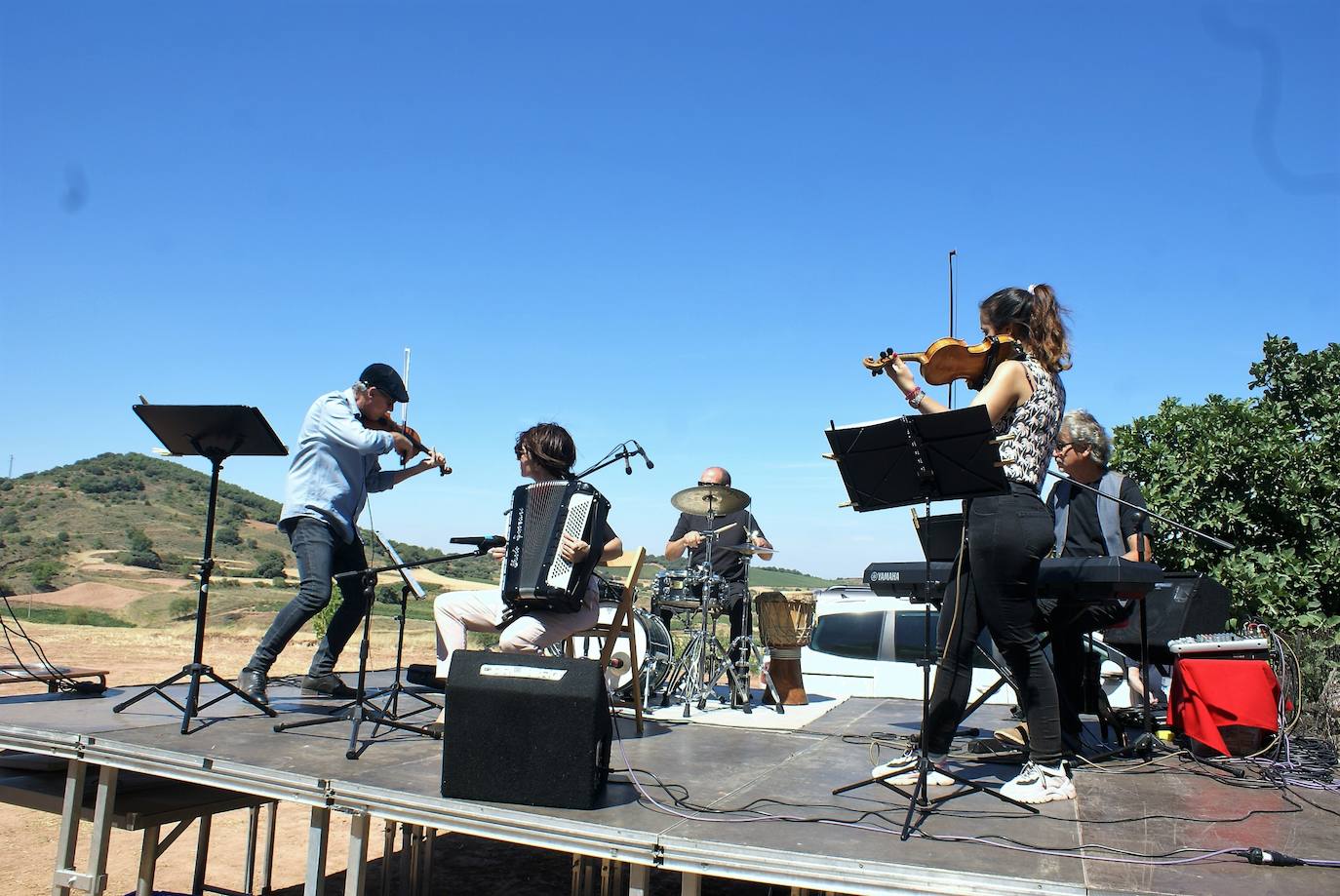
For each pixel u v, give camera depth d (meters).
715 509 6.42
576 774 3.33
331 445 5.14
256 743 4.16
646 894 3.08
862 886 2.77
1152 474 8.09
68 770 4.10
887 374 3.61
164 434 4.48
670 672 6.27
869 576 5.38
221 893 5.43
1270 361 8.75
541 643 4.43
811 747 4.74
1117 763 4.42
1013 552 3.44
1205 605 5.33
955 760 4.34
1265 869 2.78
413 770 3.79
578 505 4.42
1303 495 7.76
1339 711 5.88
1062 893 2.60
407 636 25.20
